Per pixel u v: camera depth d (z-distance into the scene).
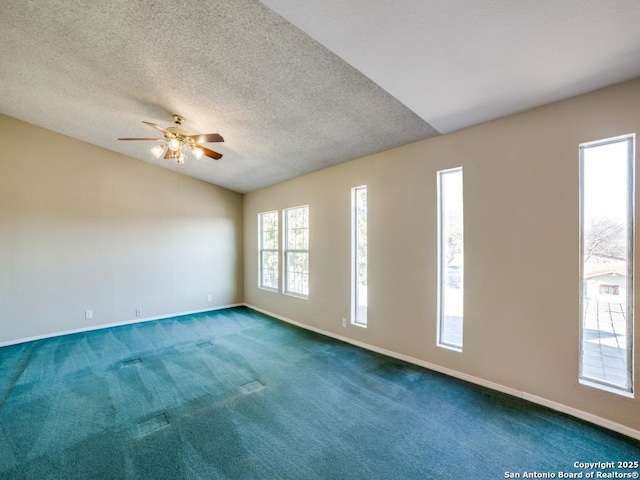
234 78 2.47
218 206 5.84
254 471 1.70
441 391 2.56
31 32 2.28
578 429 2.02
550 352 2.27
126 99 3.12
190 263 5.48
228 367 3.12
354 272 3.85
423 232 3.05
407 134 2.97
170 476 1.67
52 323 4.19
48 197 4.18
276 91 2.56
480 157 2.63
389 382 2.74
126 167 4.80
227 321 4.96
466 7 1.36
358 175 3.72
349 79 2.28
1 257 3.87
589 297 2.17
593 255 2.15
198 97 2.85
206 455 1.83
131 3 1.88
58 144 4.25
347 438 1.98
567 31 1.48
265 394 2.56
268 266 5.62
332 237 4.09
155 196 5.09
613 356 2.08
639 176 1.90
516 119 2.42
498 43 1.60
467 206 2.71
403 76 1.94
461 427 2.07
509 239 2.46
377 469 1.71
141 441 1.96
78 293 4.39
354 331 3.80
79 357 3.43
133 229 4.88
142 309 4.96
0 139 3.87
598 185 2.13
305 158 3.91
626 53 1.64
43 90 3.15
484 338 2.62
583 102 2.11
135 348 3.71
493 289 2.56
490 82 1.98
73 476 1.67
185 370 3.06
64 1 1.96
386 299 3.40
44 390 2.65
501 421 2.12
